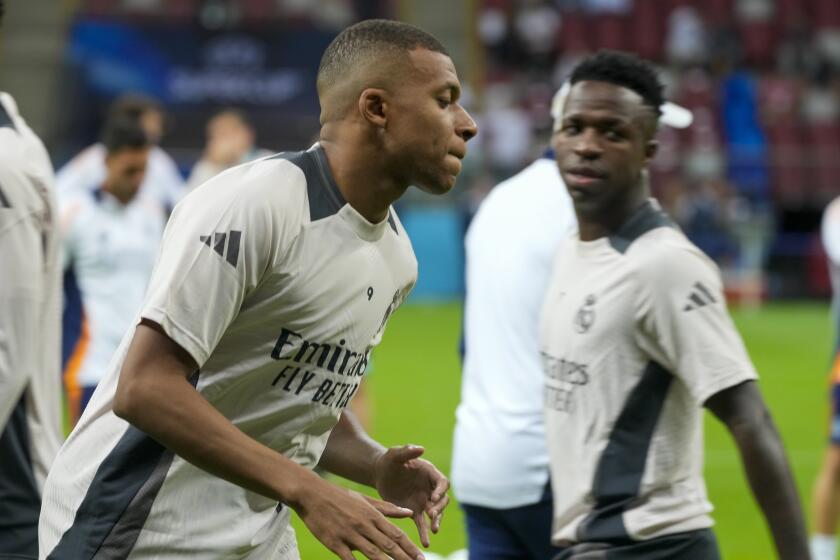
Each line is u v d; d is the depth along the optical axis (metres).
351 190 3.69
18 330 4.33
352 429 4.31
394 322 23.81
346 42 3.70
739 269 27.69
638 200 4.64
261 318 3.60
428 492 4.14
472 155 27.39
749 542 9.25
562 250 4.84
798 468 12.34
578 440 4.60
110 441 3.69
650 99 4.65
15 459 4.59
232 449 3.33
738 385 4.30
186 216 3.51
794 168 29.91
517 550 5.64
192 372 3.46
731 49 33.34
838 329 8.02
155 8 29.14
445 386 16.98
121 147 9.32
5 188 4.29
